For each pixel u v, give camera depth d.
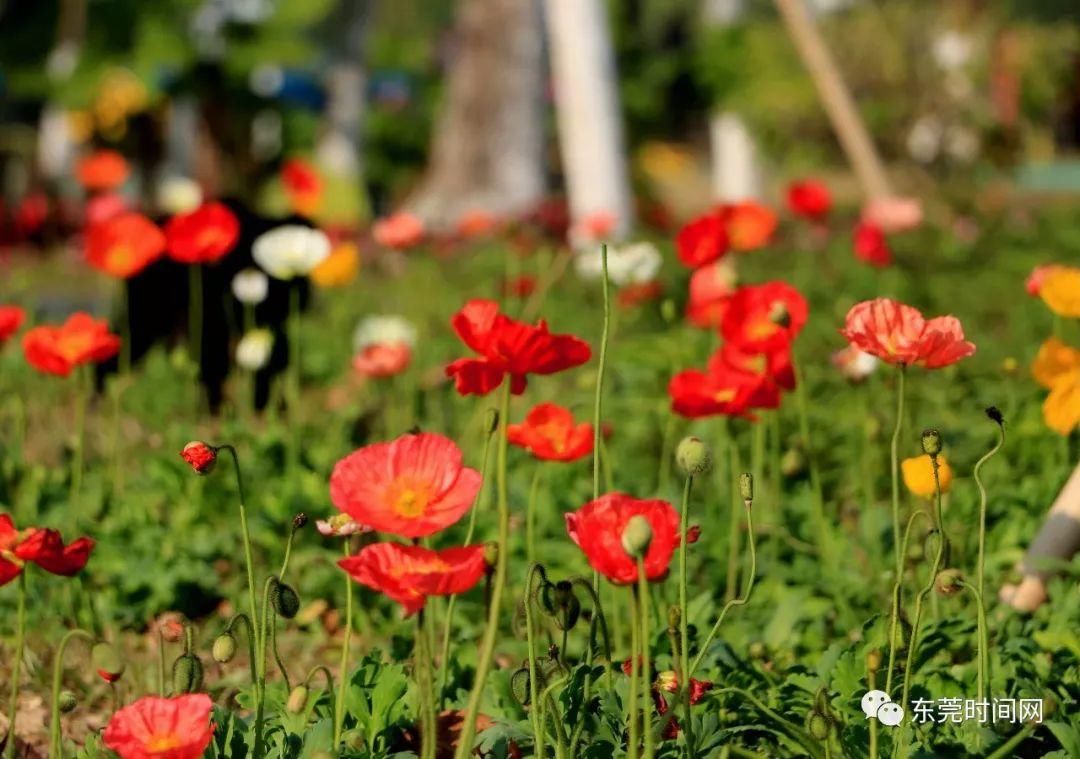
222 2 31.39
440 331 11.77
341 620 5.57
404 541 5.64
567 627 3.53
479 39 23.39
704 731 3.71
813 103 21.62
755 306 4.76
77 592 5.60
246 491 6.53
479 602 5.28
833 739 3.61
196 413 8.70
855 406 7.23
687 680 3.54
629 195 16.66
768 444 6.99
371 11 33.62
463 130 23.44
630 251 9.22
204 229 6.88
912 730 3.83
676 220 21.41
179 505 6.45
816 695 3.68
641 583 3.12
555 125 32.91
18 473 6.86
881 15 21.77
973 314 11.85
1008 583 5.00
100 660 3.55
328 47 37.44
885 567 5.33
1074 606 4.75
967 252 15.48
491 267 15.27
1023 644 4.45
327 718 3.90
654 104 38.53
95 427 8.64
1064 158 31.69
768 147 22.78
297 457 6.86
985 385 7.84
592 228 9.75
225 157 31.58
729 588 5.16
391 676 4.06
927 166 21.91
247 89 30.86
